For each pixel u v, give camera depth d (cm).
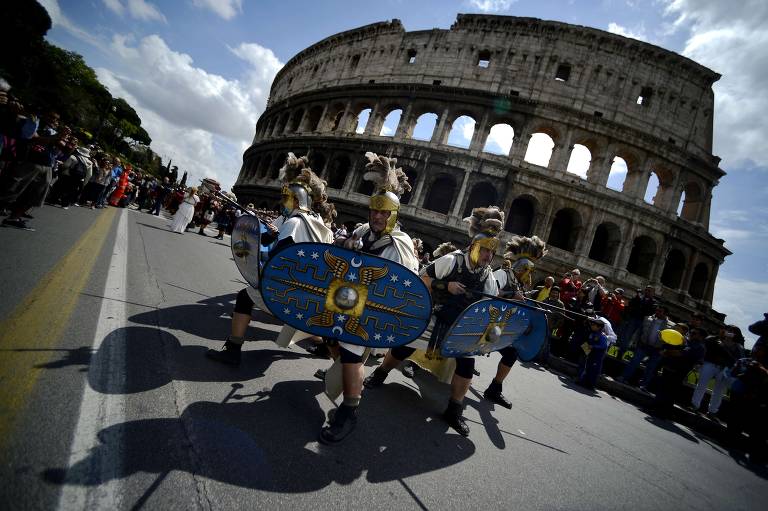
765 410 530
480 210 345
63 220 732
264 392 253
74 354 221
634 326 896
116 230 802
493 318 300
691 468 386
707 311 2344
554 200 2117
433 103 2420
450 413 302
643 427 521
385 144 2436
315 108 3128
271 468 175
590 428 426
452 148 2298
